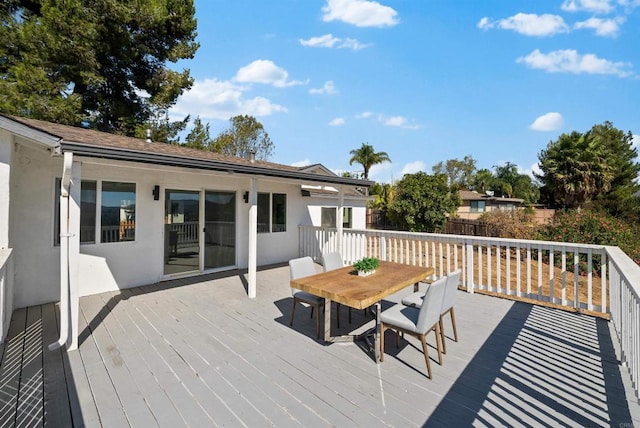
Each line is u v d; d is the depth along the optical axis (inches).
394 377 107.1
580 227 352.8
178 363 116.7
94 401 93.8
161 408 90.6
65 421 84.9
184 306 182.9
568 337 138.9
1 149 145.5
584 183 749.3
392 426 82.5
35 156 182.9
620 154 955.3
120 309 177.3
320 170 431.5
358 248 294.7
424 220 650.8
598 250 165.2
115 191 215.0
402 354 124.3
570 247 175.0
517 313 171.0
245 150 1100.5
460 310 176.4
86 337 139.9
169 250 246.7
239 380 105.3
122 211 218.5
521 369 111.5
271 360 119.2
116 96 491.5
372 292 118.4
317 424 83.5
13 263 167.8
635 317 89.4
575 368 111.7
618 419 84.0
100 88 458.3
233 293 210.2
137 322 157.8
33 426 83.0
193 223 261.1
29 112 361.4
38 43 356.8
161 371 111.0
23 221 179.5
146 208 229.9
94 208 206.1
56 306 182.9
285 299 197.5
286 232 339.6
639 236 368.5
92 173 202.5
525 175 1635.1
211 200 272.5
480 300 195.8
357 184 277.6
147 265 231.9
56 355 123.0
